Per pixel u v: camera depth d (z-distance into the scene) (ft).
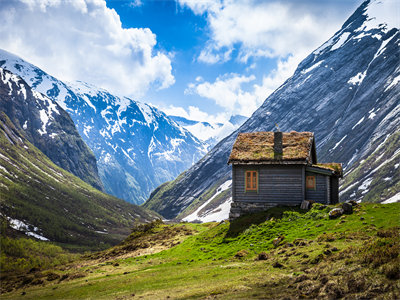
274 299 46.91
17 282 112.57
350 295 43.29
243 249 91.25
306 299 45.44
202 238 117.19
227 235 109.40
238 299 48.85
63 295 78.07
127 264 108.27
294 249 76.07
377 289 42.47
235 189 127.24
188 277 72.33
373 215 86.43
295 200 119.96
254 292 51.39
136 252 129.59
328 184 120.47
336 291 44.98
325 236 78.54
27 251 549.95
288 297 46.65
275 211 114.01
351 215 91.35
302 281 51.85
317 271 54.60
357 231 76.38
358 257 53.36
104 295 70.23
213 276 68.59
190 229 149.38
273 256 76.74
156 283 72.49
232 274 66.69
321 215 99.19
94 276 96.89
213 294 53.72
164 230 159.02
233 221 120.06
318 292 46.78
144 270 91.45
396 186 595.47
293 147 126.82
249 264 73.77
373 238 65.21
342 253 59.11
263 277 58.95
